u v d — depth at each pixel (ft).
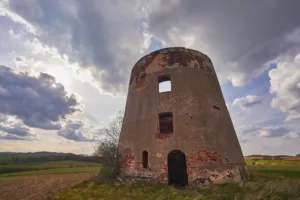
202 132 37.68
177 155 47.93
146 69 46.11
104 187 33.50
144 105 43.06
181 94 40.83
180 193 28.43
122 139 44.34
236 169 36.58
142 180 36.76
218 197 25.94
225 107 45.39
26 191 39.70
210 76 45.52
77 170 95.86
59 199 28.37
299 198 25.07
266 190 27.30
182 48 45.14
